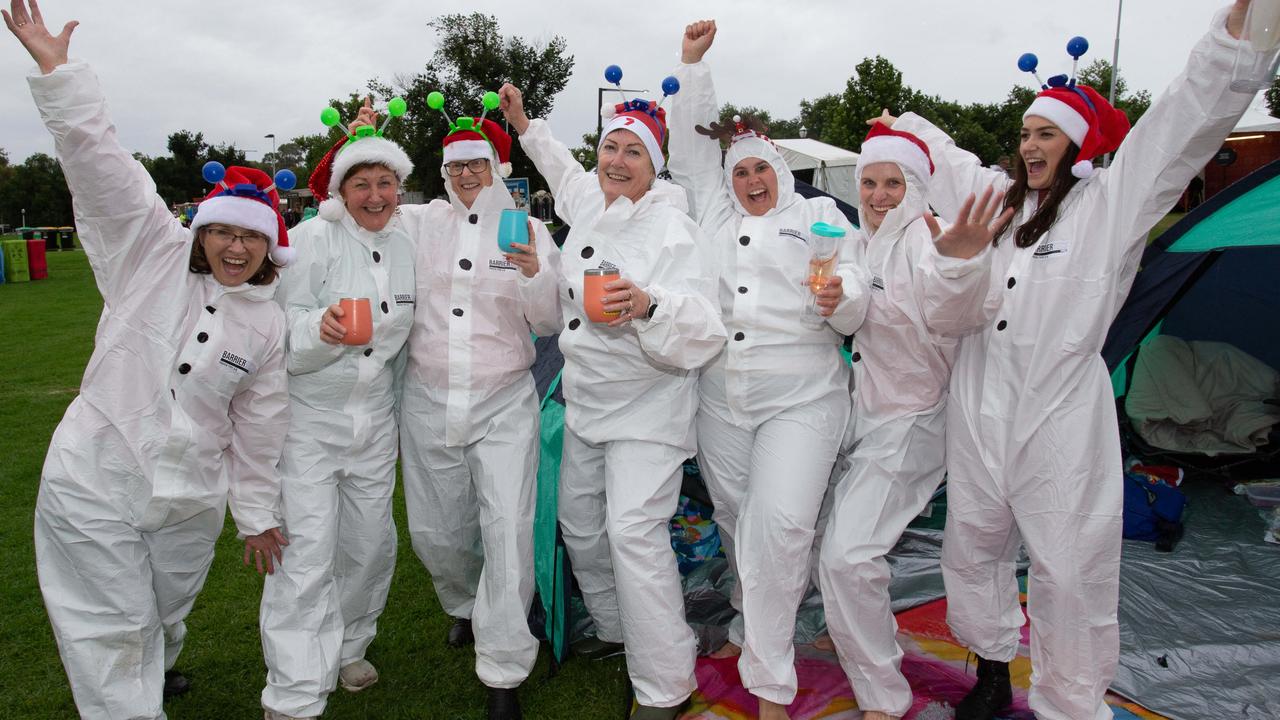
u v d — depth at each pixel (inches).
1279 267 232.8
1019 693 126.5
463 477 129.8
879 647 116.0
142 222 101.4
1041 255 105.8
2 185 3004.4
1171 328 254.1
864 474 118.3
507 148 133.0
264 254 108.0
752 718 121.5
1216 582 159.8
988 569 116.2
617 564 116.4
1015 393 107.1
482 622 119.2
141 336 102.4
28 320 524.1
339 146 124.7
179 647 125.0
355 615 129.8
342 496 125.4
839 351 127.2
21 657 139.9
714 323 110.8
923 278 106.1
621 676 136.2
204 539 112.5
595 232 124.1
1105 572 104.0
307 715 109.4
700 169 139.0
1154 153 97.4
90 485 100.7
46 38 93.5
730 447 126.3
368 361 120.9
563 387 129.0
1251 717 119.4
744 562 115.1
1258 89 87.5
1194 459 209.9
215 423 108.8
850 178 647.1
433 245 128.5
